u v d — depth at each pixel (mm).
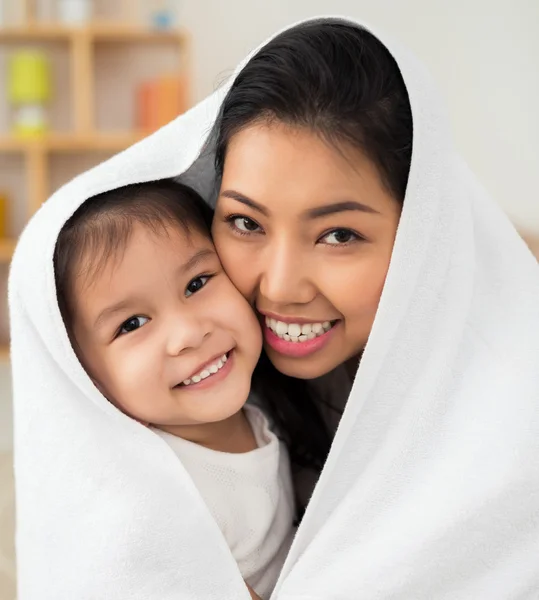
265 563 822
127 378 770
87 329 781
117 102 2973
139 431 761
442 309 756
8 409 2734
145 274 759
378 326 710
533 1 2898
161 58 2963
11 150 2822
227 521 798
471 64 2939
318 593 724
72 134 2711
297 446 948
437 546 711
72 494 754
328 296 725
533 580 714
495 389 743
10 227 3018
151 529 721
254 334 797
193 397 780
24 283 758
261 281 750
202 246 794
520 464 712
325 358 786
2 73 2949
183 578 722
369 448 763
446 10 2914
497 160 2992
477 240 817
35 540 776
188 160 772
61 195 794
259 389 931
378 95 697
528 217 3004
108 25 2705
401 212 722
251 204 706
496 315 780
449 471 732
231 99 724
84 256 767
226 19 2932
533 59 2928
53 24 2713
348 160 679
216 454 819
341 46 704
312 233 705
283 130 680
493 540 716
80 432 764
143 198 794
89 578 723
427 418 753
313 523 767
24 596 795
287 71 688
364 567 725
